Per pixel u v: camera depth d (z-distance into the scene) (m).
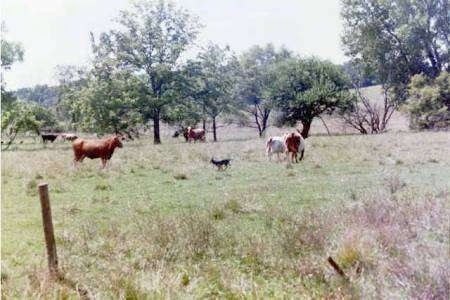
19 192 12.56
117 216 9.56
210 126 68.12
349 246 6.11
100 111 45.28
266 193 11.11
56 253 6.49
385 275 5.38
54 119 68.62
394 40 34.66
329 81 49.72
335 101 48.03
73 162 18.11
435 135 23.92
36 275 6.02
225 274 5.96
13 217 9.67
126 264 6.34
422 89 34.06
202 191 12.16
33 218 9.59
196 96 49.91
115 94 45.78
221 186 12.75
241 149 22.95
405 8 31.81
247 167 16.39
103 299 5.43
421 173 11.77
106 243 7.38
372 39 34.91
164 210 9.99
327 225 7.20
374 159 15.94
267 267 6.27
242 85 59.53
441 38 31.98
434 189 8.82
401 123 46.31
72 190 12.84
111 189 12.93
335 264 5.68
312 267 5.90
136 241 7.36
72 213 9.98
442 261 5.13
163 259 6.45
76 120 52.09
